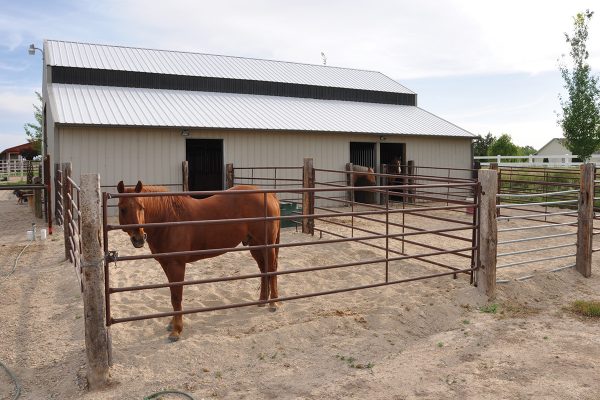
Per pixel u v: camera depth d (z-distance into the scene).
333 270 7.82
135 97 17.39
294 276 7.45
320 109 20.67
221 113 17.23
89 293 4.06
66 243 8.59
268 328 5.31
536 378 4.18
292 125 17.31
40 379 4.28
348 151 18.38
